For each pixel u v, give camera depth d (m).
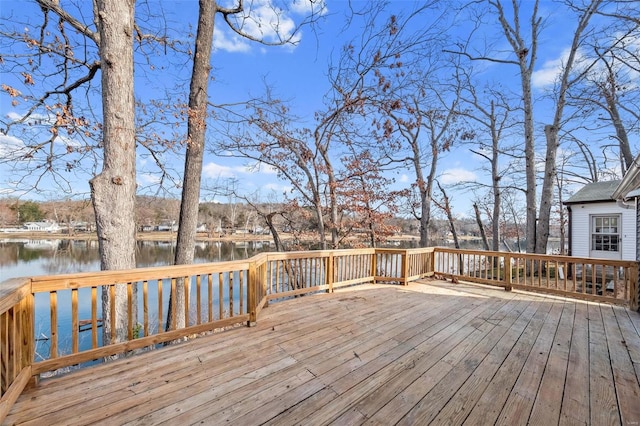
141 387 2.17
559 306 4.63
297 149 9.98
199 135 5.66
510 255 5.77
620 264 4.61
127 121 4.00
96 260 14.95
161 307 2.87
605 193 9.55
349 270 5.96
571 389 2.21
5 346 1.83
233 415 1.86
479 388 2.21
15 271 12.75
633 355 2.83
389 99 8.44
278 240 11.12
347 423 1.80
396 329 3.52
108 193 3.87
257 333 3.34
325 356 2.75
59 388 2.13
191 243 5.62
